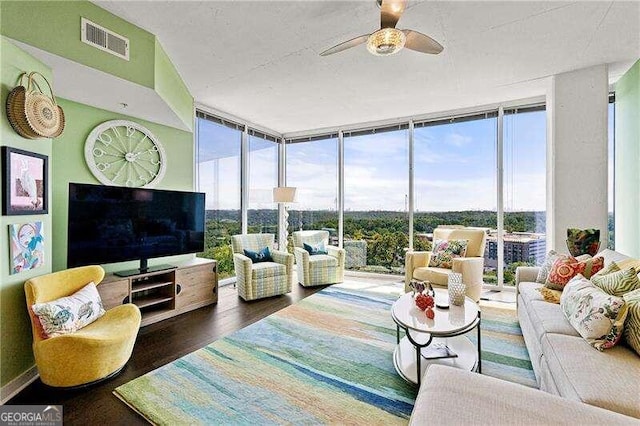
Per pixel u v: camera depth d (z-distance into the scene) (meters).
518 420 1.04
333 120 4.96
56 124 2.13
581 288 1.87
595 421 1.02
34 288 1.93
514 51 2.75
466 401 1.14
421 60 2.94
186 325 2.99
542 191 3.97
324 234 5.16
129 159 3.30
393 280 4.86
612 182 3.52
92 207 2.71
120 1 2.12
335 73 3.23
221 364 2.22
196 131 4.18
